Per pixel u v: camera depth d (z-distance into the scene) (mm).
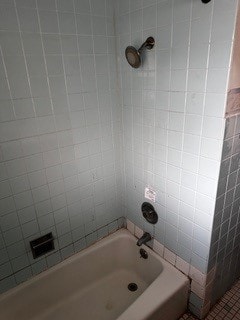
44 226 1658
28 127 1409
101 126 1729
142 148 1697
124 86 1668
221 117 1169
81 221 1853
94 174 1807
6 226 1491
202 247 1493
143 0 1334
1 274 1559
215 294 1745
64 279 1831
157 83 1427
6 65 1253
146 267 1949
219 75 1121
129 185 1944
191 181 1426
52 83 1427
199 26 1129
